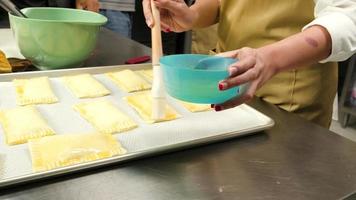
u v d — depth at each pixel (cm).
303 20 80
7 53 94
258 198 48
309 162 57
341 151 61
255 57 50
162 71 54
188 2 157
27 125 58
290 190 50
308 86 84
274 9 82
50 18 94
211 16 95
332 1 62
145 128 63
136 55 105
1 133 57
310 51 56
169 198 47
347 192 50
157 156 56
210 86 50
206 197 47
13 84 75
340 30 56
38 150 51
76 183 48
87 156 51
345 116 222
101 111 66
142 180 50
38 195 45
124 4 182
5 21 125
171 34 205
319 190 50
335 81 88
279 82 85
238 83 47
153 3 68
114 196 46
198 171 53
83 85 76
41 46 81
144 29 206
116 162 52
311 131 68
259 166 55
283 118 73
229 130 64
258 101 83
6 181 45
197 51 205
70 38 82
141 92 78
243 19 87
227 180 51
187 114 70
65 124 62
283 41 56
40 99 69
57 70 82
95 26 85
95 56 102
